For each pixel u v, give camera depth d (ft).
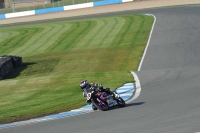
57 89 261.44
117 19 646.74
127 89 240.12
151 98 201.77
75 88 257.75
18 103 230.89
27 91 267.39
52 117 181.88
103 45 482.28
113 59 412.57
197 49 402.72
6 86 295.28
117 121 150.10
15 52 525.75
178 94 203.51
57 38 569.23
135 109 172.35
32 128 160.04
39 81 299.79
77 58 436.76
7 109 215.10
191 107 161.79
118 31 551.59
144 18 616.80
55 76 316.40
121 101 183.93
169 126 131.54
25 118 187.11
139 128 134.10
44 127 158.10
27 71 405.39
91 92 177.88
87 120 160.56
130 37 504.02
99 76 299.79
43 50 508.94
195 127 125.18
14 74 396.78
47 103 220.64
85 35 558.97
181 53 394.73
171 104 175.73
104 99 178.70
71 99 224.74
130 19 627.87
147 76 279.28
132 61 392.88
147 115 155.22
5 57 415.85
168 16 598.75
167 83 245.65
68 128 149.28
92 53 449.06
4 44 585.63
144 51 426.10
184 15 584.81
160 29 522.88
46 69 408.26
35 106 215.51
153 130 128.77
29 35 622.54
